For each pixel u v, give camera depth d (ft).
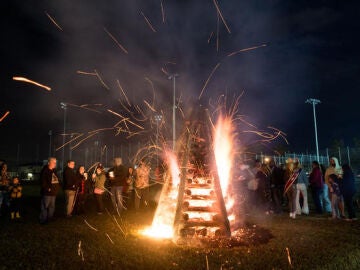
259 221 37.55
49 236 29.35
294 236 29.50
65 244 26.48
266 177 45.78
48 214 37.32
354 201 53.26
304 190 43.34
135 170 47.93
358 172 112.57
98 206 44.60
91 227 33.40
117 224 35.06
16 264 21.61
